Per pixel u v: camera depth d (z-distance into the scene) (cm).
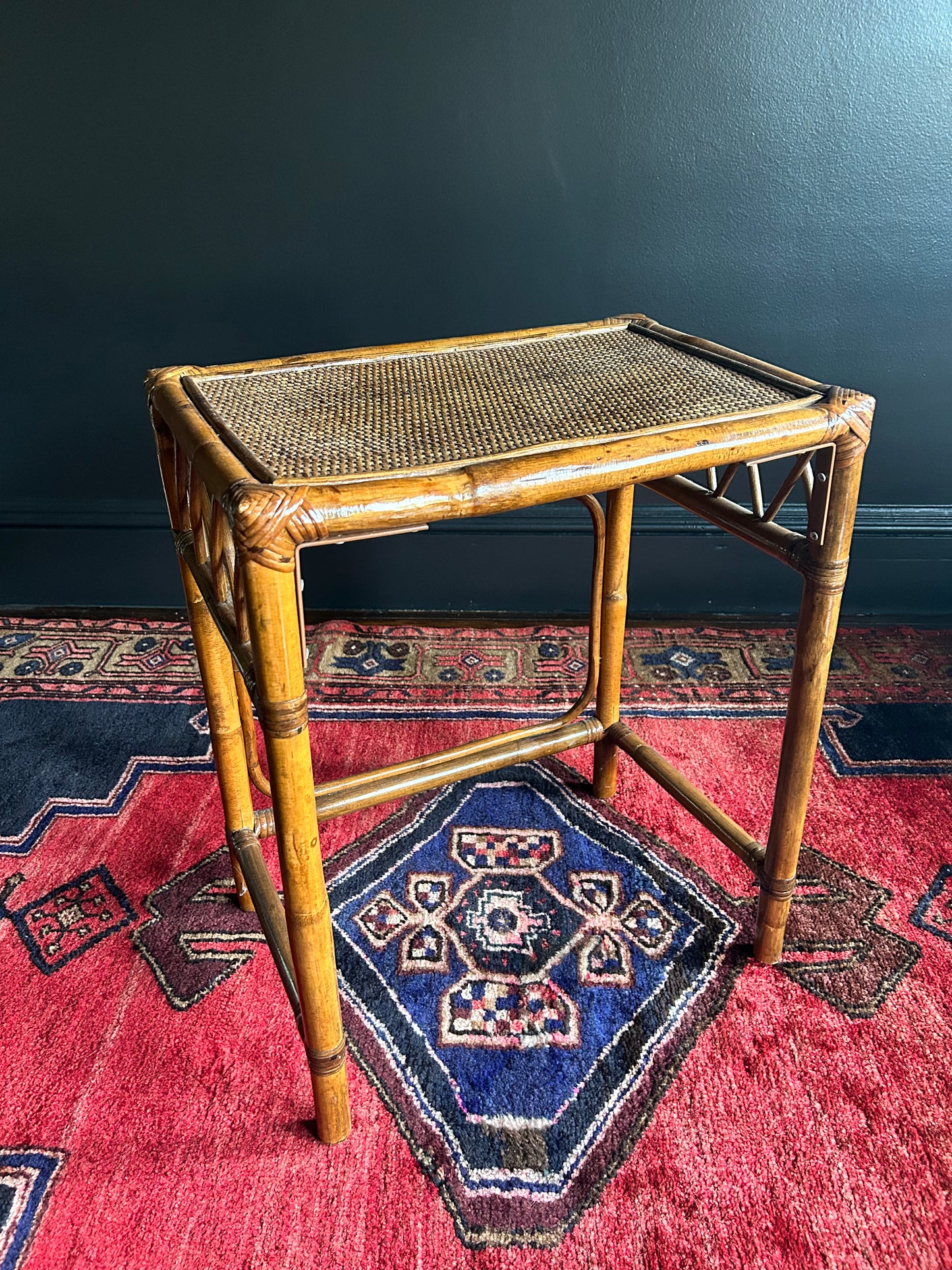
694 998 133
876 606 238
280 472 89
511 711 196
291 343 216
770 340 211
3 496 233
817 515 109
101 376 220
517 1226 105
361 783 145
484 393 115
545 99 188
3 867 157
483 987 135
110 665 216
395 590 238
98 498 233
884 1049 125
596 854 158
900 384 213
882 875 152
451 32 183
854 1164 110
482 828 164
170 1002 133
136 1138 115
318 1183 110
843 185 195
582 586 236
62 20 182
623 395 112
